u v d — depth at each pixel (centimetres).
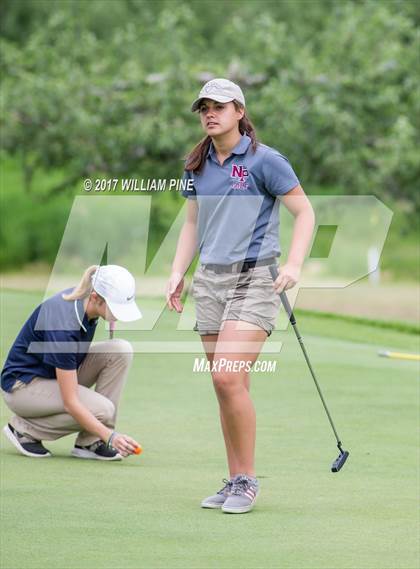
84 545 1327
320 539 1376
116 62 7200
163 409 2278
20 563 1249
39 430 1867
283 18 8975
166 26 7075
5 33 9712
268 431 2066
